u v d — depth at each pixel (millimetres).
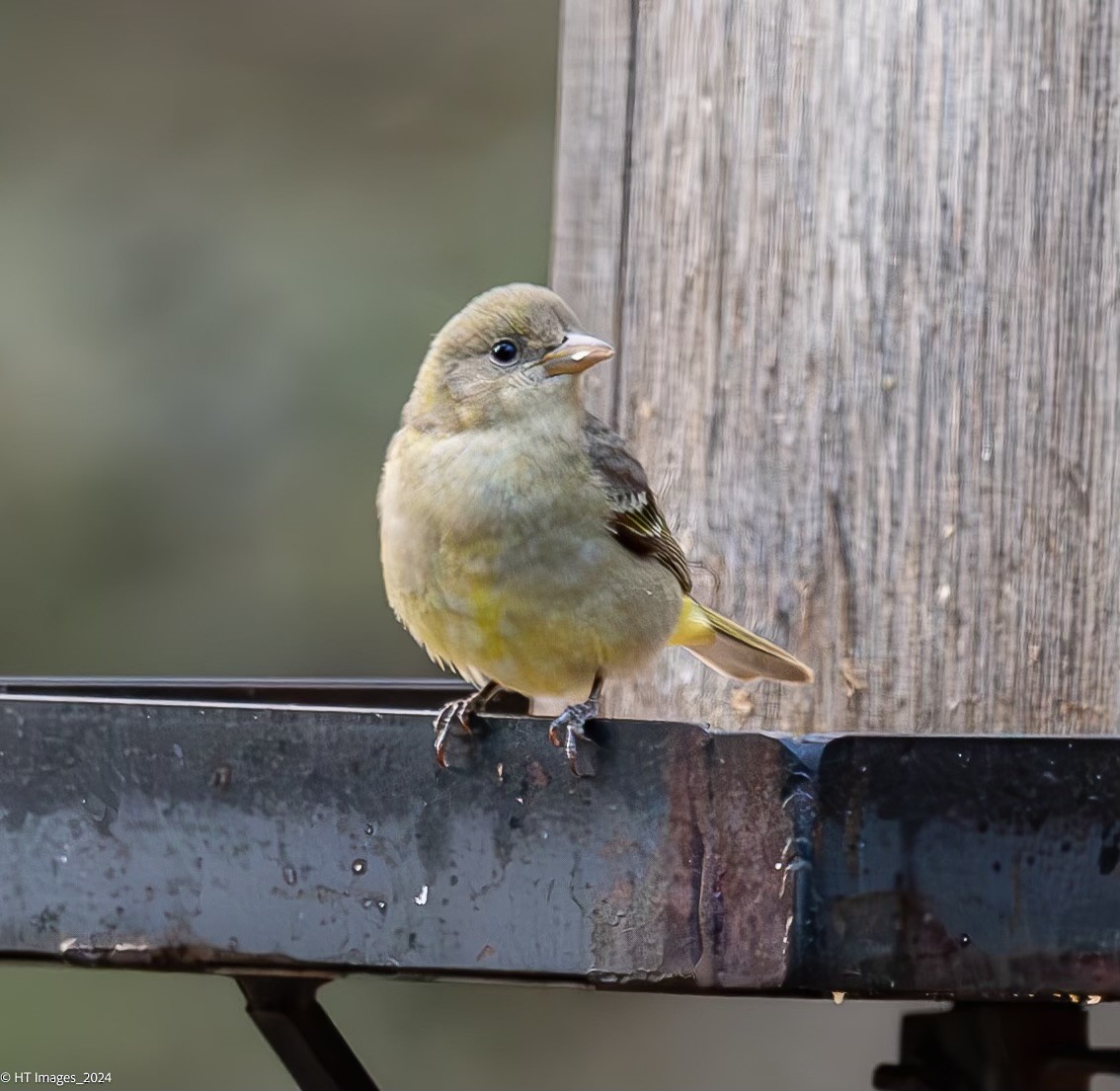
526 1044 17375
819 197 10227
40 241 17641
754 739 7203
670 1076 17438
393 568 9688
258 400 16984
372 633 16672
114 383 17062
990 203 9906
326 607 16703
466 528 9422
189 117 18594
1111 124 9805
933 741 7246
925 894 7203
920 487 9984
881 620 10039
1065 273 9820
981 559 9875
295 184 18172
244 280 17438
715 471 10414
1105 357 9781
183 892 7699
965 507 9906
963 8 9961
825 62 10227
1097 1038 16438
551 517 9445
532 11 18938
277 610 16703
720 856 7234
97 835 7750
